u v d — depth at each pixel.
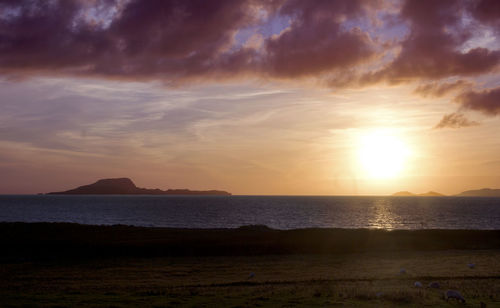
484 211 194.00
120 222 122.81
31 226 70.00
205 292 23.91
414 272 33.94
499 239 59.12
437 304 19.55
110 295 23.19
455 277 31.11
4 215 157.62
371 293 22.19
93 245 51.19
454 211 193.62
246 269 36.72
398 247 52.94
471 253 48.59
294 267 37.84
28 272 35.50
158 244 51.94
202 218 139.25
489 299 20.88
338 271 35.06
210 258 44.69
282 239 57.03
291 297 21.80
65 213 168.62
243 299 21.44
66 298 22.30
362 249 51.25
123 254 46.91
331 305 19.56
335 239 57.25
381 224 119.69
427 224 120.69
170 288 26.33
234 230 69.69
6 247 49.75
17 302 21.17
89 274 34.09
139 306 19.84
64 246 50.44
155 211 182.88
